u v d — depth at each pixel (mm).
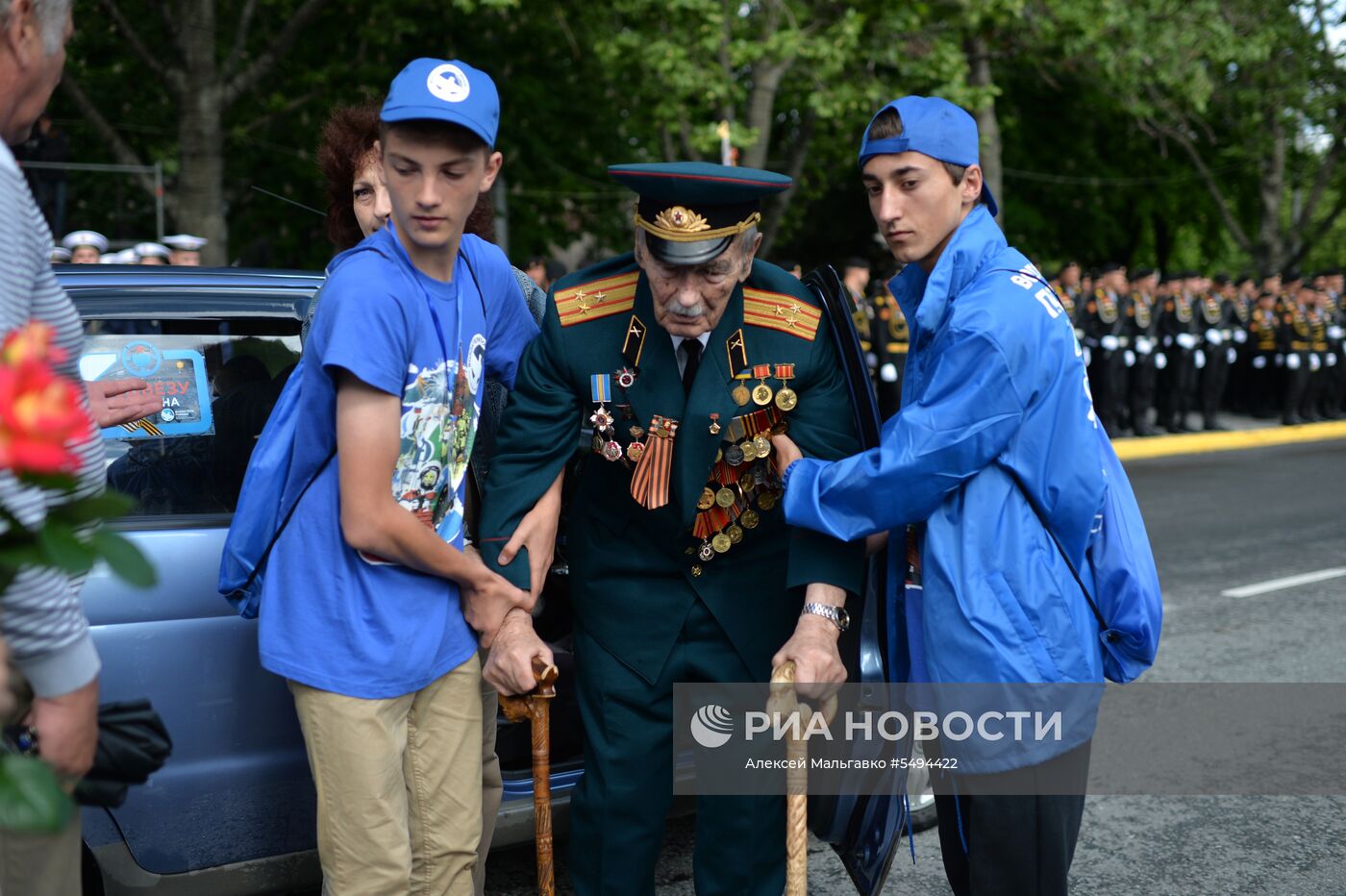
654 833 2303
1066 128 21531
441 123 1854
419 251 1988
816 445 2178
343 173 2402
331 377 1929
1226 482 10312
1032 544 1977
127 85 12719
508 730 2701
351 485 1911
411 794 2092
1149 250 25266
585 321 2191
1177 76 14539
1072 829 2043
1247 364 15195
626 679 2264
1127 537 2061
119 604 2279
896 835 2354
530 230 14266
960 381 1944
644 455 2170
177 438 2457
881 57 12406
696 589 2250
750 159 12711
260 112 13109
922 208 2055
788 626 2299
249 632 2383
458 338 2049
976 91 12219
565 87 14039
